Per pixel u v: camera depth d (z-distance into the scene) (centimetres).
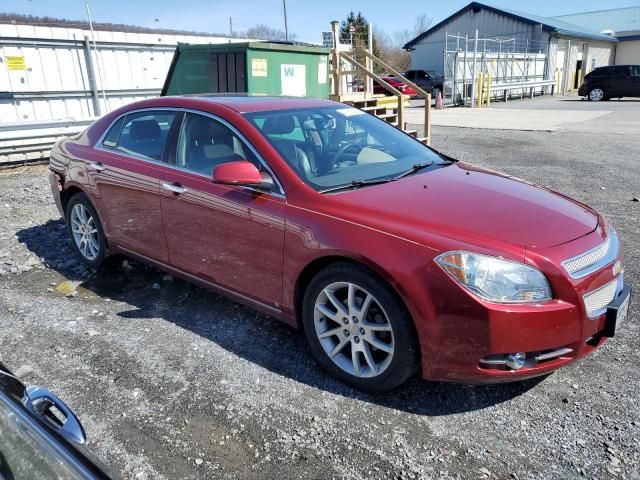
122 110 455
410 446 265
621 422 279
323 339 319
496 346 263
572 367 329
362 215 299
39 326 387
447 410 292
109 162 438
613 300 299
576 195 758
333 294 310
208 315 401
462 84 2550
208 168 371
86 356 347
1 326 387
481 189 343
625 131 1474
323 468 252
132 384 317
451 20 3847
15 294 442
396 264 276
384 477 246
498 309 259
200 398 303
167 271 418
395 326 283
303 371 329
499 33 3578
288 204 322
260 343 361
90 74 1202
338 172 351
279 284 333
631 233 581
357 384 308
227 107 379
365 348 301
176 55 973
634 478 243
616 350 347
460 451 262
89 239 486
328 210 308
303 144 363
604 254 296
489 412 290
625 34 4416
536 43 3416
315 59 1027
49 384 317
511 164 1005
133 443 269
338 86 1118
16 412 145
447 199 320
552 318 265
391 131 441
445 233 279
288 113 391
